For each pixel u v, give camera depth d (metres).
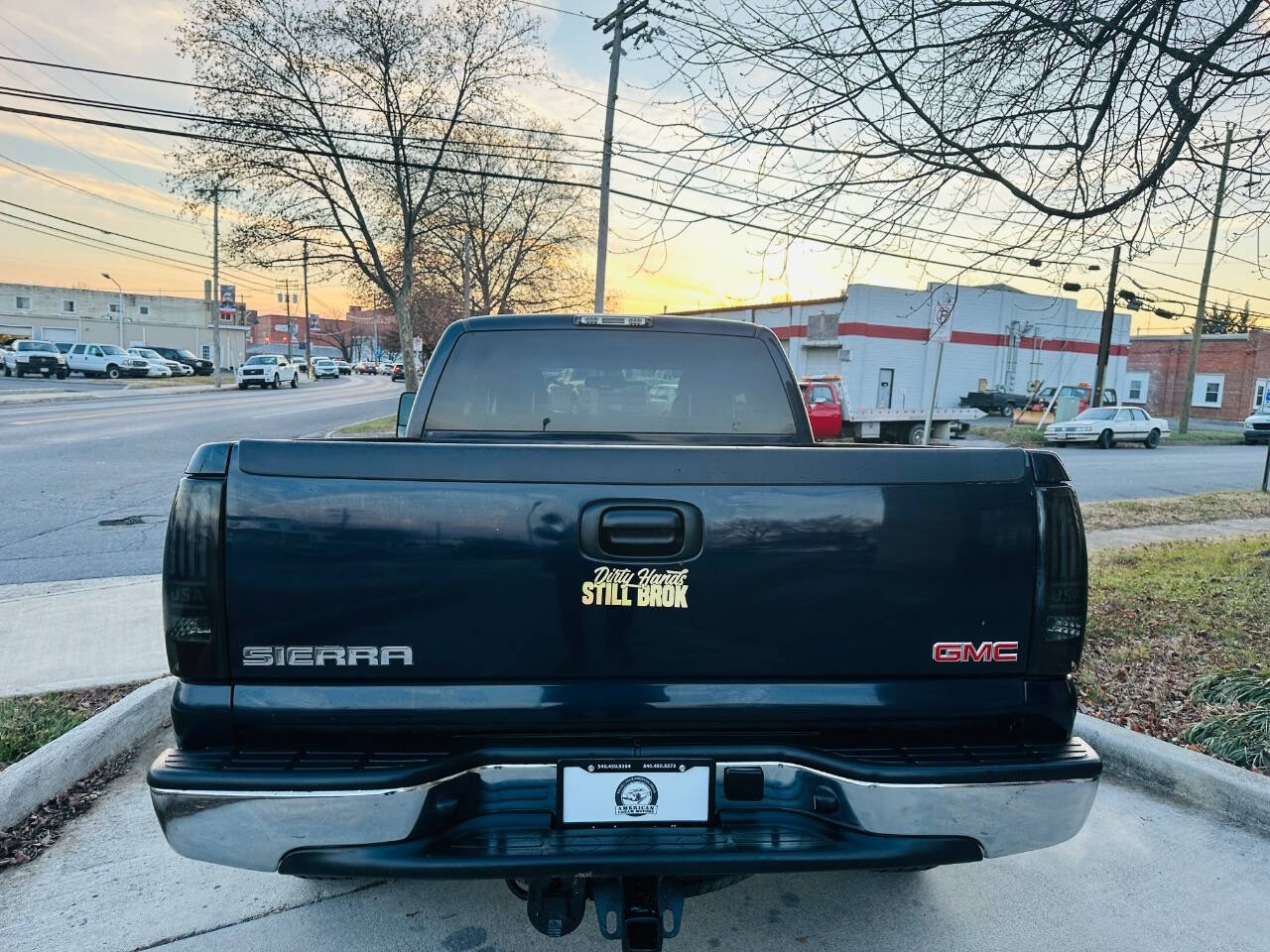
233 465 2.06
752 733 2.19
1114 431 28.39
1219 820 3.58
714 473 2.13
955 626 2.18
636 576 2.11
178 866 3.13
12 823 3.40
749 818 2.13
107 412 26.31
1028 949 2.69
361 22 21.78
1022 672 2.22
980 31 5.32
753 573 2.13
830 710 2.14
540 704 2.10
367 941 2.68
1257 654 5.32
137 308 75.94
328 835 1.97
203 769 1.98
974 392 42.22
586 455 2.11
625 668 2.12
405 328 24.92
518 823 2.10
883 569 2.16
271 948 2.65
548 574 2.10
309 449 2.07
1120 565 8.19
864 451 2.17
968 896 2.99
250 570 2.04
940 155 5.38
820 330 41.00
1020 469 2.22
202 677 2.05
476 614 2.08
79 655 5.30
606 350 3.49
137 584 7.11
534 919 2.17
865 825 2.08
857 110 5.43
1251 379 47.84
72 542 8.80
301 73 21.97
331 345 134.12
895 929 2.78
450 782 2.07
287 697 2.06
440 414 3.45
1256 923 2.85
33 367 44.38
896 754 2.16
